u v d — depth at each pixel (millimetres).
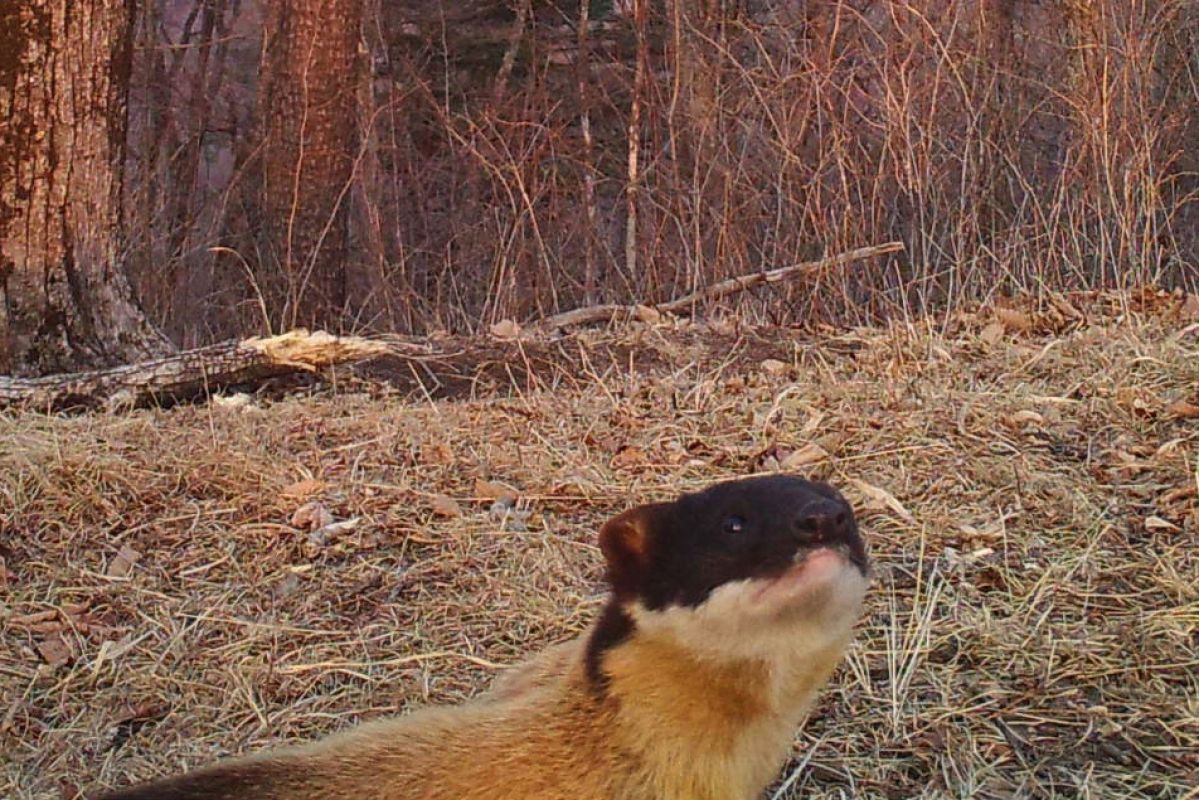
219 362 2020
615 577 1028
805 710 1055
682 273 2803
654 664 1015
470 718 1060
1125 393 1813
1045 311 2322
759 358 2207
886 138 2533
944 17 2828
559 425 1832
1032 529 1527
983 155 2654
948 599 1410
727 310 2561
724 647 1000
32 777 1280
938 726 1275
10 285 2088
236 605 1469
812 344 2266
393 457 1711
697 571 1000
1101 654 1349
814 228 2633
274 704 1352
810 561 982
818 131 2674
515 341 2277
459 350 2236
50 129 2078
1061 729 1271
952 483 1614
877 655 1351
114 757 1298
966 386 1910
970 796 1204
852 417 1779
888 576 1454
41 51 2053
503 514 1590
